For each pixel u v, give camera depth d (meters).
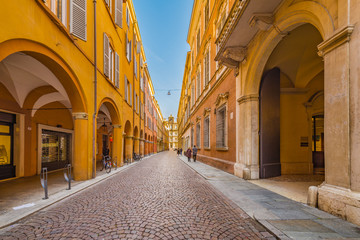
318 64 8.45
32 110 9.26
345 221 3.44
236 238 3.03
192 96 25.14
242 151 8.29
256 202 4.75
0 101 7.70
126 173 10.59
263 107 8.00
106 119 17.27
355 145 3.41
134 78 19.09
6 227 3.50
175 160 21.06
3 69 6.69
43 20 5.32
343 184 3.61
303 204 4.52
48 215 4.11
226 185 6.82
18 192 6.02
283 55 7.82
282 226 3.28
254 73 7.78
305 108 9.08
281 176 8.38
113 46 12.07
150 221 3.73
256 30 7.08
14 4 4.24
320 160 9.98
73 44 7.04
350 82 3.52
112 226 3.51
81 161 7.98
